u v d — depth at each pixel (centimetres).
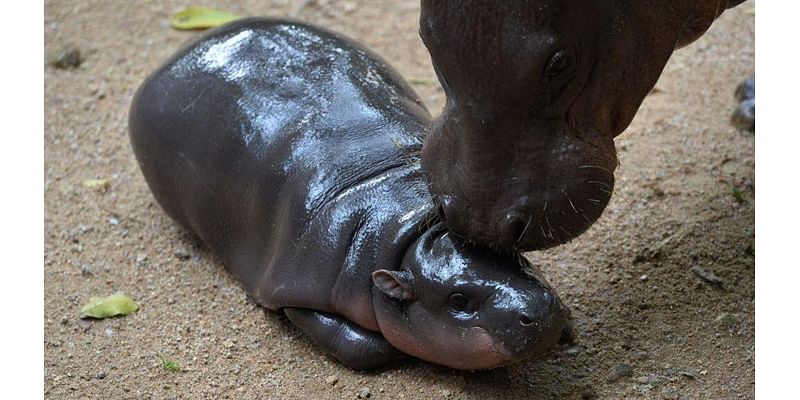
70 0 1458
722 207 1062
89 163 1195
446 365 851
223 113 1000
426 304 834
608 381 862
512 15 679
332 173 930
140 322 970
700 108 1218
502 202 733
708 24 818
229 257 1002
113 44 1380
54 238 1082
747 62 1297
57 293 1007
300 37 1053
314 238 905
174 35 1397
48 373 909
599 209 757
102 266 1044
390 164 933
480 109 709
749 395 839
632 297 957
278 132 970
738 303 945
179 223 1070
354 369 895
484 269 812
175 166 1030
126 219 1110
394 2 1455
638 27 744
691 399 838
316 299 896
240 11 1435
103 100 1291
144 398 877
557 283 975
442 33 695
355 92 995
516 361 805
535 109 716
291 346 931
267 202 957
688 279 976
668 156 1138
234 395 874
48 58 1352
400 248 861
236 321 965
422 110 1027
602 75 734
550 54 689
